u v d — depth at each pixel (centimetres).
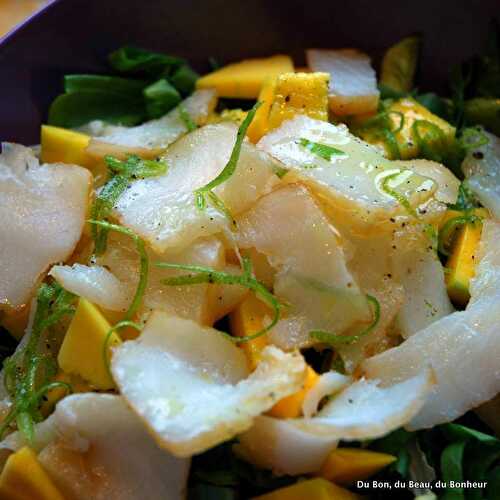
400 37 23
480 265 17
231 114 20
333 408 15
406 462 15
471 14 22
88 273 16
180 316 15
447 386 15
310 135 17
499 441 16
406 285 17
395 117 21
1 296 17
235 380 15
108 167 18
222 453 16
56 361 17
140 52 22
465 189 19
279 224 16
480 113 22
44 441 15
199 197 16
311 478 15
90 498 15
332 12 23
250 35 23
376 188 16
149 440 15
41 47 21
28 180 18
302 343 16
